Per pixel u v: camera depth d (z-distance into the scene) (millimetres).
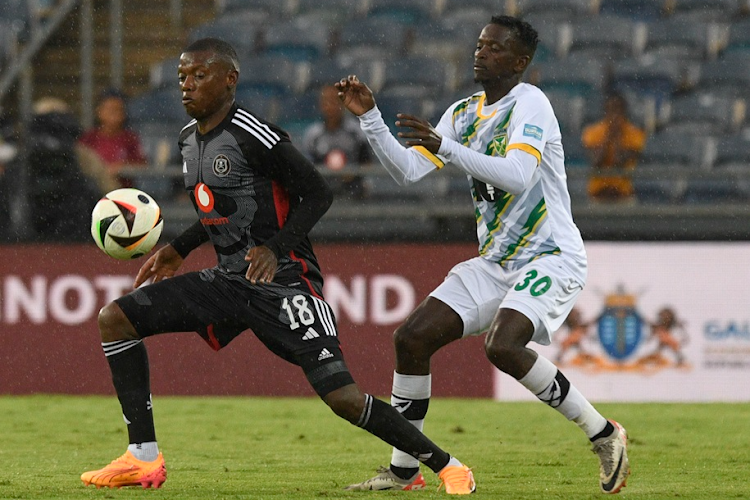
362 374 33094
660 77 46438
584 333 32469
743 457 21938
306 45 48812
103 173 37062
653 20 50250
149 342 33375
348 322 33250
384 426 15398
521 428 26859
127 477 16484
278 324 15633
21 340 33500
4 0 46938
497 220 16859
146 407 16578
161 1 48562
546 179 16672
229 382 33344
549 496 16000
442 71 46938
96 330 33438
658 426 27297
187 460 21125
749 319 32375
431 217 35219
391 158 16031
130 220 16484
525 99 16531
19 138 36750
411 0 50688
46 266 33500
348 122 38844
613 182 38844
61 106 38156
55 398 32656
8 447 23016
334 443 23969
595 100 44375
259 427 26734
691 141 42406
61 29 46406
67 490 16250
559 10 49531
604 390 32531
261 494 15930
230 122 15430
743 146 42281
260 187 15531
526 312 15852
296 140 44875
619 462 16188
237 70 15570
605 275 32531
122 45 47938
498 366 15828
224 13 51000
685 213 34812
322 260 33344
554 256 16516
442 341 16672
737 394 32438
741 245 32438
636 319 32500
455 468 15891
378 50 48750
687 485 17797
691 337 32469
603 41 48531
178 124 44438
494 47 16719
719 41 49062
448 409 30656
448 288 16875
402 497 15562
